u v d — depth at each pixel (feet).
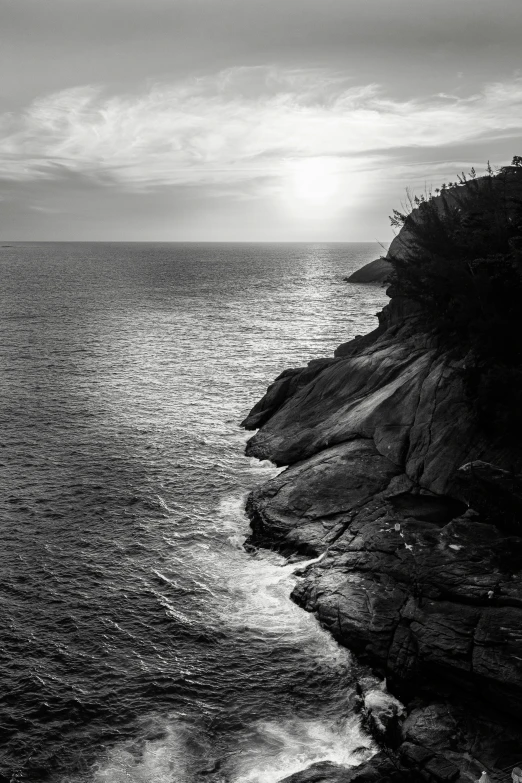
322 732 64.69
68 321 323.37
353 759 61.26
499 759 56.08
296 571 89.30
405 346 133.28
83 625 80.69
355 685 70.49
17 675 72.08
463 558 73.15
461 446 94.84
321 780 56.80
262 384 199.62
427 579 72.18
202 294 479.00
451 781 54.49
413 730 60.64
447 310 106.52
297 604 83.51
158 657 75.10
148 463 131.03
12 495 115.44
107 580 90.38
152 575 91.66
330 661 73.77
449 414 100.32
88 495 116.26
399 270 119.44
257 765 60.59
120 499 114.93
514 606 65.05
